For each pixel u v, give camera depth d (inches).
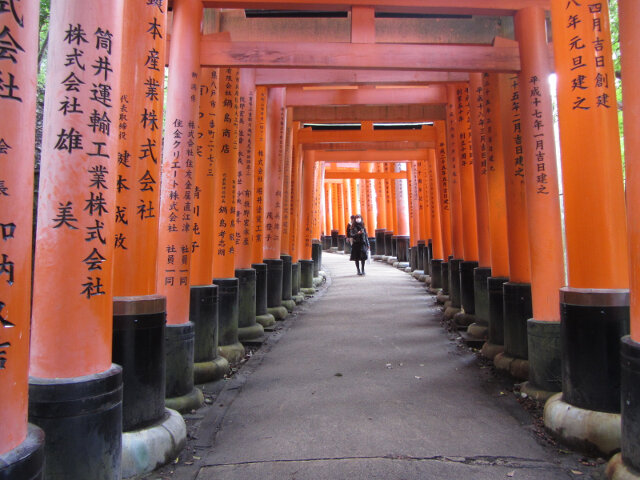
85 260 111.7
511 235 234.4
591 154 158.6
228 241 268.4
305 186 574.2
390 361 254.7
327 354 271.1
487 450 149.3
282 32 257.1
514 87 231.1
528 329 200.2
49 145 112.0
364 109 457.7
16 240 78.0
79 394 107.3
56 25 113.8
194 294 224.7
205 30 254.8
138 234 156.9
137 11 162.9
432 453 147.2
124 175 157.2
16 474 73.2
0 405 74.4
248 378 231.0
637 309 118.9
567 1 164.9
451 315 364.8
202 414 184.5
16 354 77.1
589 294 151.9
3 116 77.2
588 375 150.3
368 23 214.1
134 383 145.4
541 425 167.5
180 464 144.6
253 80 304.0
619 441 139.9
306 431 165.3
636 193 118.2
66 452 106.0
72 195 110.7
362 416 178.1
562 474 134.0
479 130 308.3
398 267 780.0
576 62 162.2
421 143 527.5
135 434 140.7
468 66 213.2
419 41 255.1
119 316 145.8
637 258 118.5
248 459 145.9
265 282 344.5
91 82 114.0
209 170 232.4
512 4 211.3
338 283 604.7
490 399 196.2
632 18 119.6
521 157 229.9
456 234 383.9
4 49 77.5
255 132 344.8
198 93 208.8
